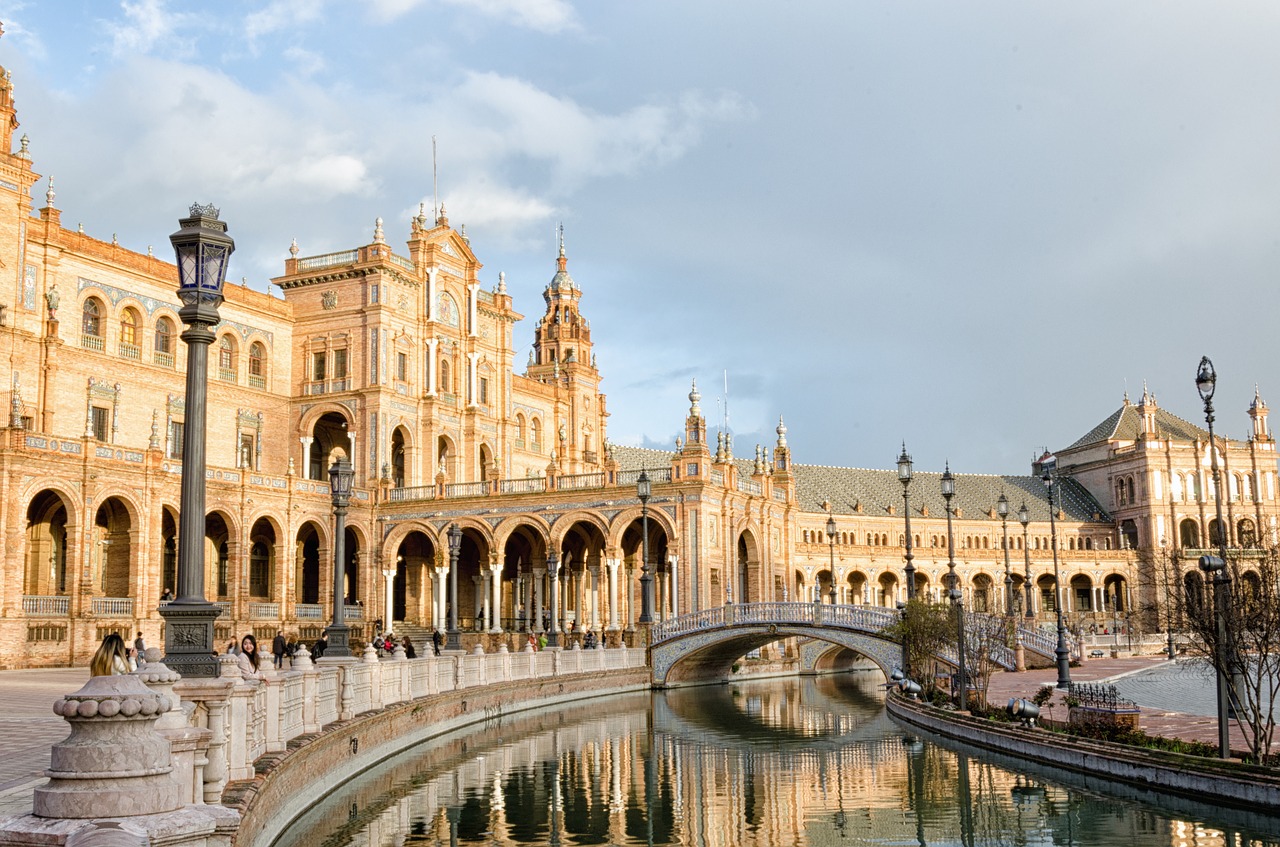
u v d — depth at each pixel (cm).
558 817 2670
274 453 8381
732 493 7875
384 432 8262
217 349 7994
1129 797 2712
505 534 7775
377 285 8356
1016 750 3366
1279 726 3288
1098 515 14725
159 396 7431
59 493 5850
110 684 1224
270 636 7212
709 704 5741
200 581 1803
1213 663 2664
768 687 7300
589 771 3322
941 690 4578
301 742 2428
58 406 6750
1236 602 2689
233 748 1909
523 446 10494
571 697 5738
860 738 4066
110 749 1201
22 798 1658
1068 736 3127
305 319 8588
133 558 6228
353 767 2980
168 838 1190
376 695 3306
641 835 2483
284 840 2177
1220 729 2578
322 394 8431
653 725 4581
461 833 2483
